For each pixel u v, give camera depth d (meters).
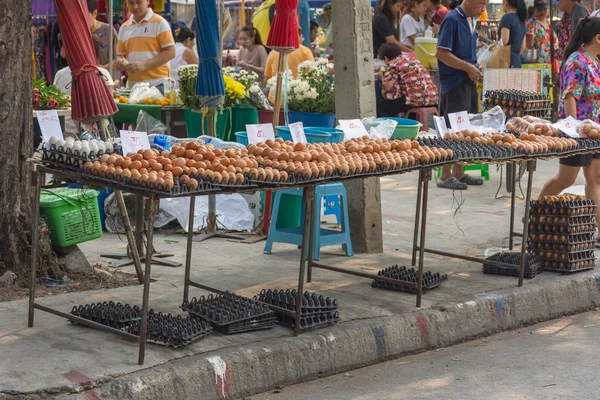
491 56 13.15
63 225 7.00
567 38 13.98
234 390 5.25
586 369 5.90
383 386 5.57
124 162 5.28
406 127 8.77
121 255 7.83
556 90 12.53
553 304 7.31
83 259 7.22
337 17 8.17
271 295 6.16
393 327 6.19
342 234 8.15
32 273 5.68
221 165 5.39
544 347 6.45
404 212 10.37
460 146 7.00
